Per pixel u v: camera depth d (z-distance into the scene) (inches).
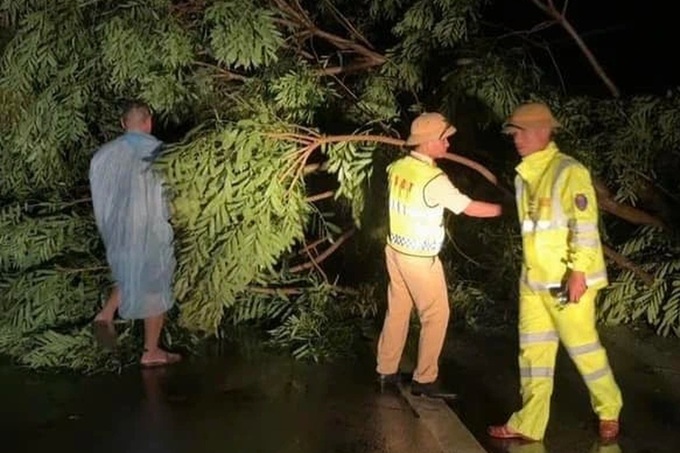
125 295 307.9
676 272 326.6
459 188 349.4
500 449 243.0
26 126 344.8
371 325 347.6
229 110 336.5
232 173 307.7
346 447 247.9
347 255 368.2
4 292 350.9
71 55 339.0
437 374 284.2
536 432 244.5
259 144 308.0
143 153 308.8
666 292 327.0
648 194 339.6
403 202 268.2
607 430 243.8
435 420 261.6
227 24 306.8
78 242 358.0
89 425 265.4
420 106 338.0
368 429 258.7
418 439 251.6
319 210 354.0
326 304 346.0
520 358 245.6
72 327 345.1
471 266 367.2
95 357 313.6
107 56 317.4
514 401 275.3
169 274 311.3
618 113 329.1
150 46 317.7
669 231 337.1
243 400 282.0
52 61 335.6
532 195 238.5
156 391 291.0
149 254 307.3
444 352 317.7
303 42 349.1
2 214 359.9
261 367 310.5
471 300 354.0
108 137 362.6
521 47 337.7
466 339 331.0
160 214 307.7
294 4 347.9
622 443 242.7
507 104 320.5
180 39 318.0
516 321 346.0
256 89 335.0
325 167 330.6
